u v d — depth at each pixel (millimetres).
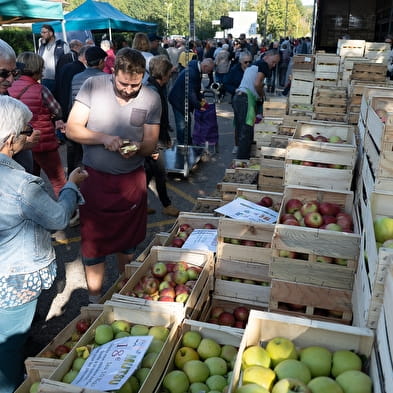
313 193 3230
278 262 2637
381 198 2252
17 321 2383
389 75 9906
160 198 5797
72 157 6039
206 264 3035
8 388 2480
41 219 2258
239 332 2395
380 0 12320
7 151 2213
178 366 2309
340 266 2525
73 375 2203
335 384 1713
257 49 22750
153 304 2568
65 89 6938
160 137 5496
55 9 9867
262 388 1678
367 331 1839
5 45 3002
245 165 5543
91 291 3539
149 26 16438
